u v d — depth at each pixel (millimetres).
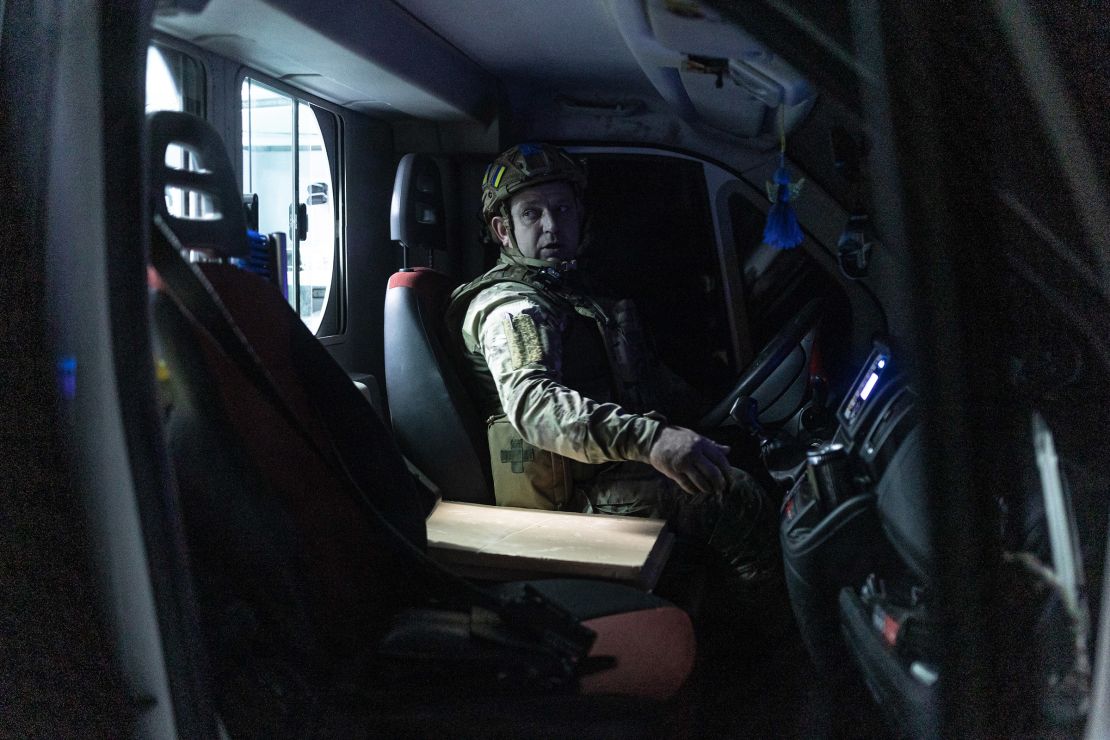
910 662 819
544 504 1747
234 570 914
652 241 2467
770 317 2477
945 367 638
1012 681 670
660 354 2471
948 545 654
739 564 1609
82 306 767
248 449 937
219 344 953
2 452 819
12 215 820
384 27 1705
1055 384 665
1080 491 671
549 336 1732
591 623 1158
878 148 650
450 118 2232
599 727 934
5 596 827
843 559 969
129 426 757
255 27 1497
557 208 1893
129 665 793
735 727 1185
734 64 1503
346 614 1034
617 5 1405
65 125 779
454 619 1078
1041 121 650
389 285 1885
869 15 628
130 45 765
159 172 943
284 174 1917
